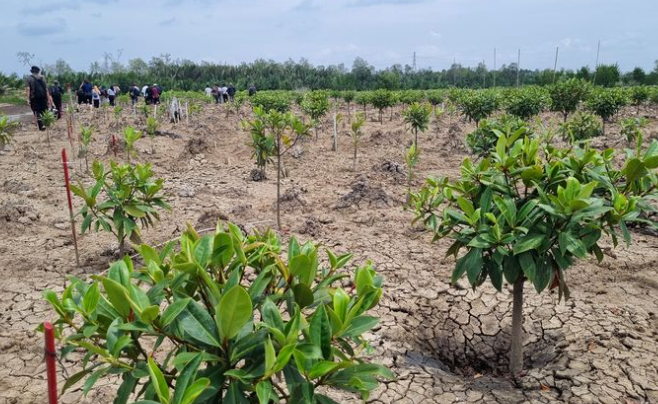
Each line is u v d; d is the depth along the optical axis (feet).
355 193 26.84
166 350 13.23
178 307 5.90
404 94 87.04
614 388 11.27
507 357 13.61
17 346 13.44
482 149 28.53
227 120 63.93
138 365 6.41
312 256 6.62
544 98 48.62
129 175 16.47
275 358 5.35
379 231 22.56
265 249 7.30
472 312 15.26
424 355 13.53
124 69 249.34
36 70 50.88
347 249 20.26
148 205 16.92
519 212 9.89
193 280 6.69
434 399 11.14
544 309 15.12
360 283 6.81
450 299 15.94
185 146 40.63
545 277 10.18
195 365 5.64
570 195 9.12
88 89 79.41
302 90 213.66
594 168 10.78
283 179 33.24
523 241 9.70
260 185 31.19
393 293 16.31
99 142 45.39
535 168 10.17
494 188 10.89
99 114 68.80
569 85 47.85
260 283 6.62
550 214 9.87
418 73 283.38
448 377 12.21
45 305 15.71
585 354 12.68
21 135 49.47
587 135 40.70
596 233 9.86
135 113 71.36
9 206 23.49
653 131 46.91
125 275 6.52
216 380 5.98
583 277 17.13
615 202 9.78
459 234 10.98
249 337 6.08
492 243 9.98
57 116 62.28
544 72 134.51
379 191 26.76
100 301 6.52
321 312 5.96
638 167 10.21
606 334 13.47
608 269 17.76
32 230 22.22
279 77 232.94
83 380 11.98
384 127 57.57
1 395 11.47
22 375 12.28
